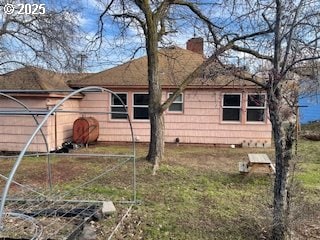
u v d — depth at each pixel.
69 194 7.07
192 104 14.70
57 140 13.24
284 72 4.64
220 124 14.59
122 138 15.27
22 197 6.81
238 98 14.42
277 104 4.73
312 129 17.83
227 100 14.52
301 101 6.95
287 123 4.87
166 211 5.98
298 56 4.78
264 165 8.09
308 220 5.24
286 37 4.74
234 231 5.11
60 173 9.10
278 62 4.72
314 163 10.40
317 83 5.01
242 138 14.51
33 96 12.60
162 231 5.16
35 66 11.49
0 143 12.95
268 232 4.99
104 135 15.39
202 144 14.74
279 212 4.73
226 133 14.59
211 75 7.75
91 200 6.57
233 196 6.83
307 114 16.36
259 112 14.34
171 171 8.99
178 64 15.40
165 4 9.94
